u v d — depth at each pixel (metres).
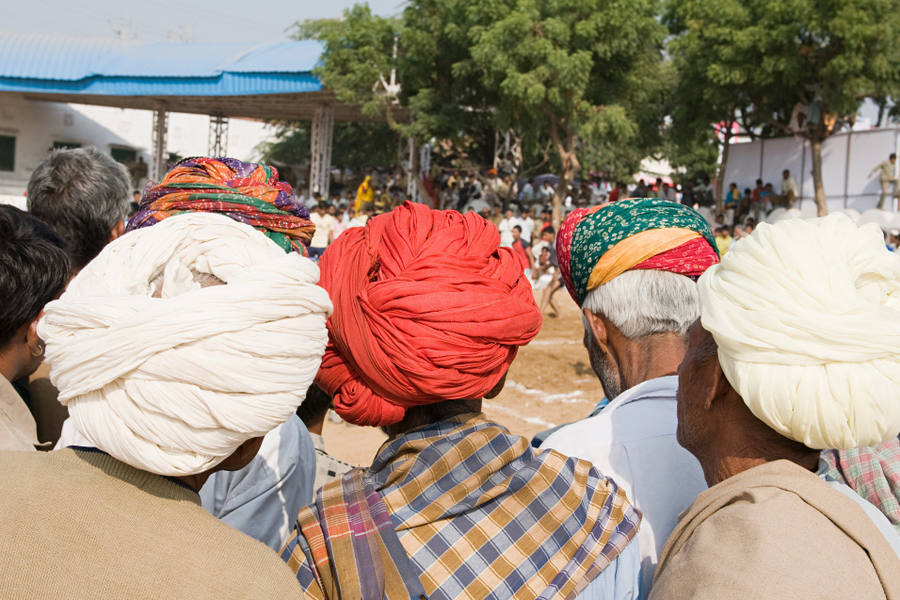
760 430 1.30
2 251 1.70
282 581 1.13
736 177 24.59
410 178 26.92
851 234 1.25
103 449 1.11
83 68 27.70
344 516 1.37
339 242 1.56
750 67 19.73
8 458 1.12
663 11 19.53
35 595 1.00
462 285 1.44
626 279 1.83
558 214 20.58
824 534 1.10
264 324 1.10
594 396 8.30
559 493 1.46
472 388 1.46
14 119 32.62
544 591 1.35
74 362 1.07
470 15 19.17
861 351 1.12
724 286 1.24
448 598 1.31
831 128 21.75
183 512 1.13
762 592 1.02
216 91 25.88
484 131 26.12
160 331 1.04
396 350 1.39
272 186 1.93
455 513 1.37
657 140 24.72
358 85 22.08
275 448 1.84
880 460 1.77
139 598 1.03
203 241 1.18
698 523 1.24
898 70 18.95
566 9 18.47
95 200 2.43
